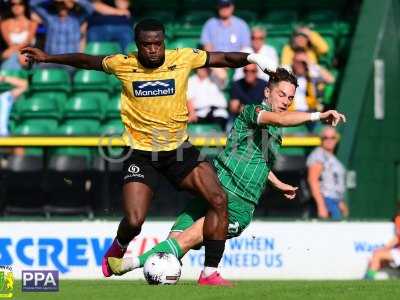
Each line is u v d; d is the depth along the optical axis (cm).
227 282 2277
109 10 4391
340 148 3712
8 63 4303
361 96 3834
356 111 3803
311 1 4619
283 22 4534
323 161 3544
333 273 3459
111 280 3231
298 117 2188
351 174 3716
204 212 2384
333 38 4403
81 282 2684
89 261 3428
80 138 3538
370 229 3475
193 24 4594
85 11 4359
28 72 4247
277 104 2320
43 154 3572
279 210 3538
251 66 3762
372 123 3831
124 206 2280
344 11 4588
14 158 3578
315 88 4003
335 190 3562
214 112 3891
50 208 3559
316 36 4206
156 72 2253
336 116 2144
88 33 4381
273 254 3456
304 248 3453
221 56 2297
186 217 2395
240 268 3434
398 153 3847
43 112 4091
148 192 2283
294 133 3725
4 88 4147
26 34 4372
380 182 3797
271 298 1827
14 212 3575
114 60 2277
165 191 3488
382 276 3469
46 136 3544
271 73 2308
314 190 3538
